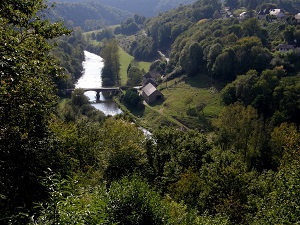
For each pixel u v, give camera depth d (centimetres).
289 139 3753
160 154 3716
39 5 1503
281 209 1398
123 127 3856
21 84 1395
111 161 2708
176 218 1634
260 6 16650
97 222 874
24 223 1002
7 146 1547
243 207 2355
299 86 7131
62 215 804
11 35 1295
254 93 7750
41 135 1855
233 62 9675
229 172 2659
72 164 2072
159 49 17312
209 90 9762
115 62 12650
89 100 10244
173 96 10100
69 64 12162
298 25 11519
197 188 2712
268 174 2817
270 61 9344
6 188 1389
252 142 5706
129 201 1343
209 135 7456
